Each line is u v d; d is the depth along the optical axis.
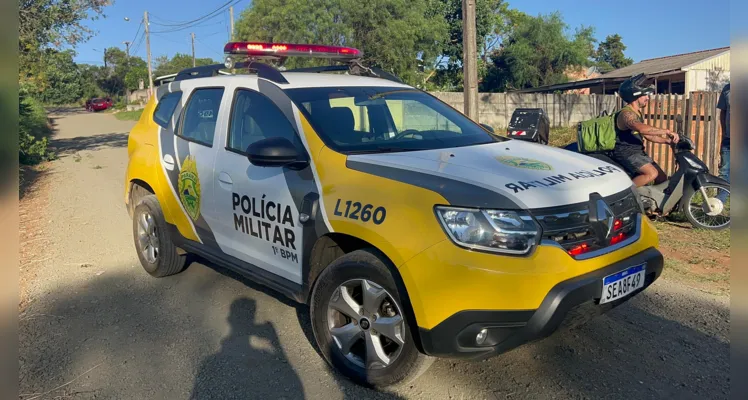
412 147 3.65
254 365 3.60
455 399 3.16
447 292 2.74
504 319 2.70
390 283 3.00
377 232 2.98
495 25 32.41
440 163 3.19
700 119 8.12
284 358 3.68
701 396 3.14
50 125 32.19
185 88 4.93
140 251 5.29
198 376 3.48
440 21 22.81
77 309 4.54
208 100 4.56
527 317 2.69
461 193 2.85
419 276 2.81
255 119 4.04
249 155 3.48
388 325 3.09
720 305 4.34
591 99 20.97
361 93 4.18
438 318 2.77
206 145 4.37
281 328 4.11
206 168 4.28
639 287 3.17
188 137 4.63
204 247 4.47
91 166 13.83
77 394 3.29
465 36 8.31
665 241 5.99
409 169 3.13
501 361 3.56
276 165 3.49
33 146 14.46
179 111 4.85
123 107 57.59
